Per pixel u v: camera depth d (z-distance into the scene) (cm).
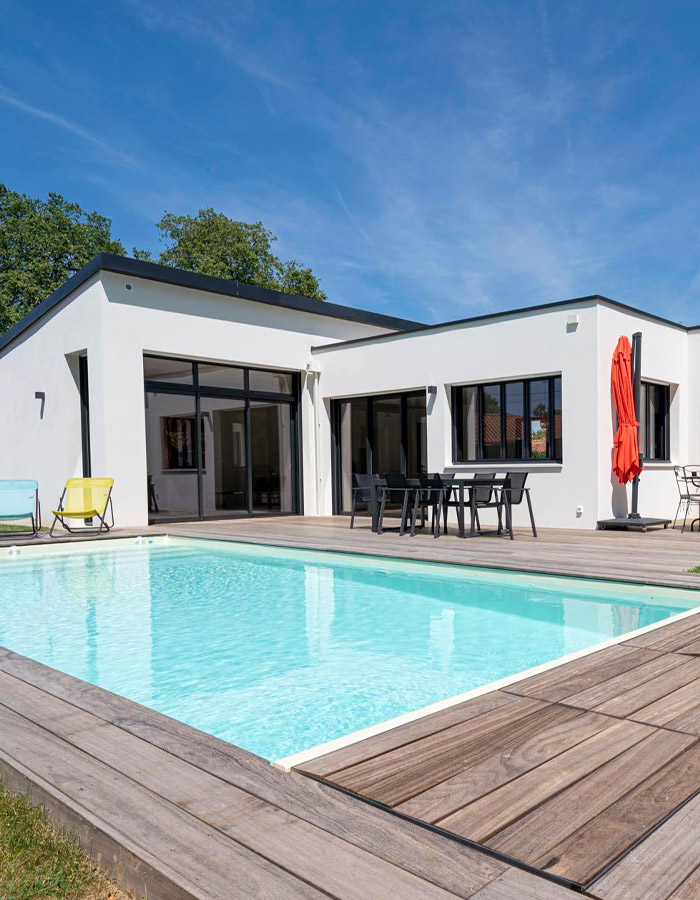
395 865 149
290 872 146
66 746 217
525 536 827
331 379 1227
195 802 178
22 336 1203
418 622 457
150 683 340
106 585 613
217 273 2661
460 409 1069
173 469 1062
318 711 298
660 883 142
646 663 306
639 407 940
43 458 1140
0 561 751
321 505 1250
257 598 546
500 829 163
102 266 945
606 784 187
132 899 154
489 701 258
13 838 176
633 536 814
